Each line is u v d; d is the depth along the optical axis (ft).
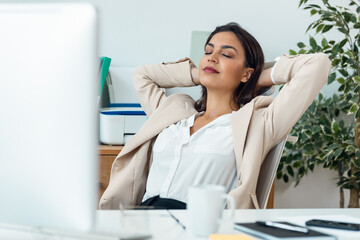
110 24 9.46
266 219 3.63
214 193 2.91
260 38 9.78
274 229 3.06
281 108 5.65
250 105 5.91
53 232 2.70
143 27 9.53
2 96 2.53
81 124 2.47
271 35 9.80
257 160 5.52
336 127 9.11
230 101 6.48
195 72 7.07
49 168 2.53
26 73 2.49
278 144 5.78
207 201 2.90
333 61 8.91
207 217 2.90
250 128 5.74
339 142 9.25
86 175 2.51
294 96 5.67
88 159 2.50
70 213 2.54
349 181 9.43
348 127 9.47
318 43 9.95
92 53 2.44
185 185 5.70
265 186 5.78
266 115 5.77
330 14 8.62
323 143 9.71
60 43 2.44
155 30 9.57
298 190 9.98
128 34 9.52
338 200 10.10
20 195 2.60
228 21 9.69
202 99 6.84
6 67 2.51
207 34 9.36
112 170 6.24
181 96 6.72
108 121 8.11
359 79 8.64
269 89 6.76
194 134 5.91
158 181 5.91
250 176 5.43
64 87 2.46
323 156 9.21
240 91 6.54
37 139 2.52
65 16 2.44
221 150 5.75
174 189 5.72
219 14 9.66
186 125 6.22
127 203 6.11
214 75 6.37
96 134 2.51
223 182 5.76
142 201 6.03
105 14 9.43
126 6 9.47
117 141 8.17
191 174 5.71
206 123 6.19
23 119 2.52
